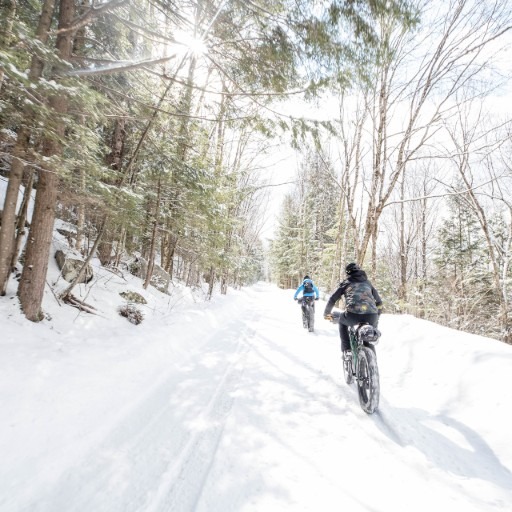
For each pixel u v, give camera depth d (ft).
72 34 15.72
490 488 7.77
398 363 16.92
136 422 11.22
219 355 20.18
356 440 10.00
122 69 13.41
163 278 40.34
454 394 12.53
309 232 111.04
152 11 18.89
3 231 16.40
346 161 35.91
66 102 15.42
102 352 15.49
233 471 8.48
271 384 14.92
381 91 28.40
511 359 12.52
